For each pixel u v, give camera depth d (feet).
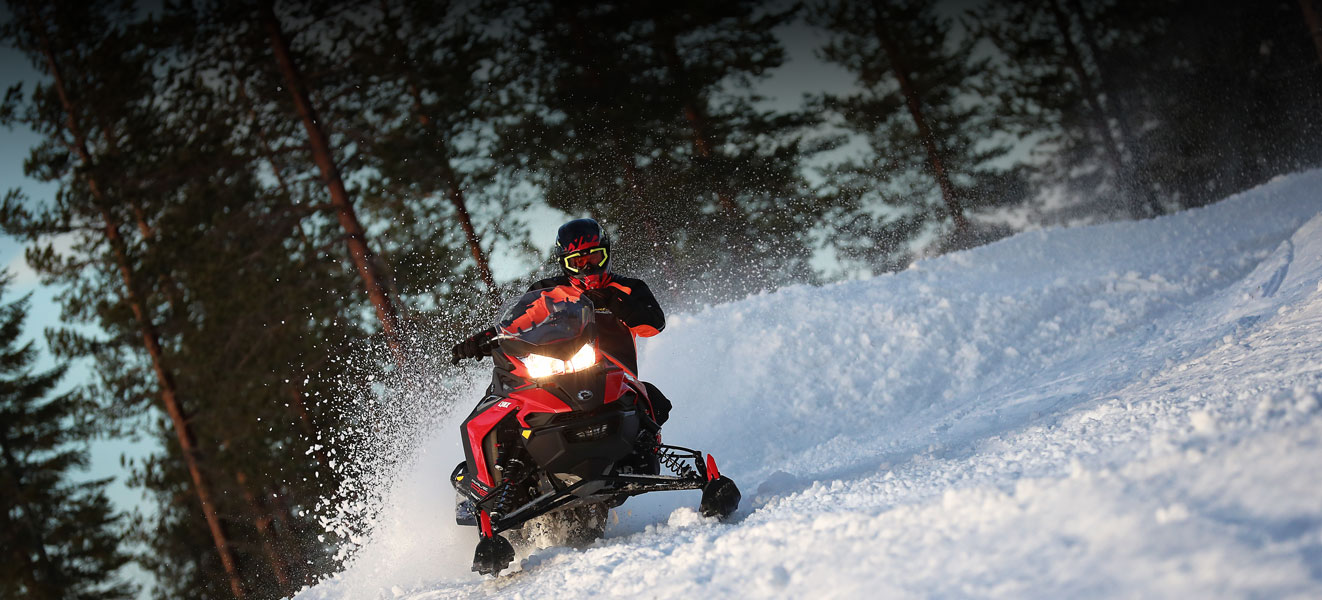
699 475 15.65
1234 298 28.45
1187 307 31.91
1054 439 14.78
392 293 64.39
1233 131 113.60
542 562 14.83
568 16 84.58
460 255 72.79
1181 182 114.83
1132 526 7.57
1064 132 118.73
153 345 82.07
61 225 81.56
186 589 88.43
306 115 65.31
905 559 8.87
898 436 23.56
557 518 16.58
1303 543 6.44
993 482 12.10
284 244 70.64
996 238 112.06
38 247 81.56
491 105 77.66
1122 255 48.42
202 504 81.82
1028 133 118.73
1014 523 8.64
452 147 74.28
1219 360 18.66
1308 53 111.24
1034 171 119.44
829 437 26.96
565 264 16.35
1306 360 15.06
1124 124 115.65
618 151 84.99
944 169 109.50
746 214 92.84
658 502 18.67
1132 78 116.16
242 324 68.08
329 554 67.26
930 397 28.43
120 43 72.33
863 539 9.87
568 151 82.28
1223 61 113.80
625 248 84.64
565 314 15.57
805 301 36.73
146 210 81.20
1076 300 33.86
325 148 65.16
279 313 67.21
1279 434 8.25
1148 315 31.73
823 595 8.87
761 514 14.73
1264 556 6.43
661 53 90.22
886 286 38.93
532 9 82.79
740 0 89.25
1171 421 13.08
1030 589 7.31
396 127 70.90
